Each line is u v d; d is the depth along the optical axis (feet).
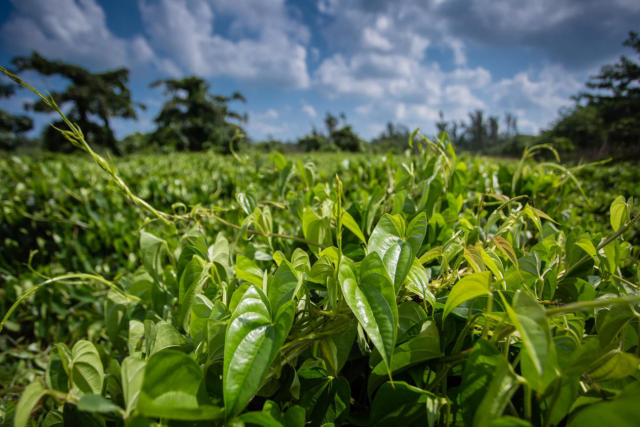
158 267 4.13
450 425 2.24
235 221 5.18
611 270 3.02
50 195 11.79
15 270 11.20
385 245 2.62
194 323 2.75
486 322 2.14
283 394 2.59
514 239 3.76
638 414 1.30
